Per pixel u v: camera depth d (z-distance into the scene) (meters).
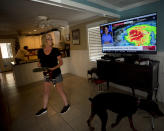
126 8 2.67
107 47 2.91
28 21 3.81
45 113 2.22
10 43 6.94
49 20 3.82
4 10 2.61
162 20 2.16
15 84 4.25
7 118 2.08
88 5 2.12
